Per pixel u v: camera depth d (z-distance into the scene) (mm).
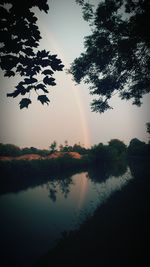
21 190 30062
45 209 18750
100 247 7328
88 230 9398
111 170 50000
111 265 5984
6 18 3391
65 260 7324
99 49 12703
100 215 11078
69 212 16781
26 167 41875
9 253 9953
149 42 10789
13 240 11711
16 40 3535
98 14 11734
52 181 37906
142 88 13609
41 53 3766
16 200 23281
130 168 48031
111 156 79562
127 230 8047
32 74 3822
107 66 13422
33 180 39594
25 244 10969
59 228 12938
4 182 35656
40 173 44875
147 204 10508
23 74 3834
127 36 11820
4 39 3490
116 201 12969
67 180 38156
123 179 28859
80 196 23062
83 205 18453
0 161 38344
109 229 8633
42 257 8859
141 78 13461
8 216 16984
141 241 6906
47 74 3854
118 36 11984
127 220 9047
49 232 12453
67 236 10383
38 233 12523
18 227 14078
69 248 8273
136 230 7824
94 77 13797
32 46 3668
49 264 7590
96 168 60125
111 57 12461
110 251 6805
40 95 3898
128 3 11000
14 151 83688
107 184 28516
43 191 28469
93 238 8297
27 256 9422
